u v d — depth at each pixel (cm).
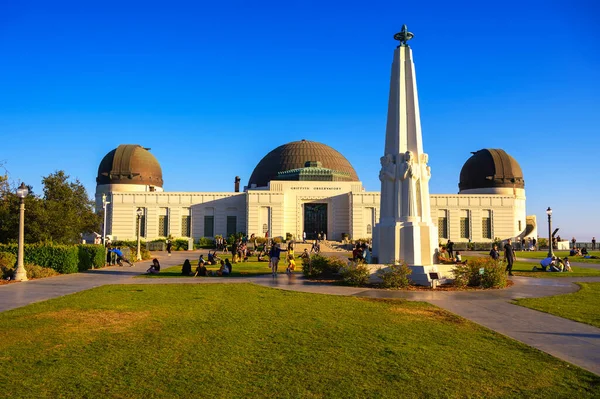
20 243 2614
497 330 1335
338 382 899
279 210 7506
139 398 822
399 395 840
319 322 1410
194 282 2509
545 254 5841
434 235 2619
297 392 852
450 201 7938
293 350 1105
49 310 1586
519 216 8369
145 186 8288
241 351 1095
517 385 889
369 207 7488
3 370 956
